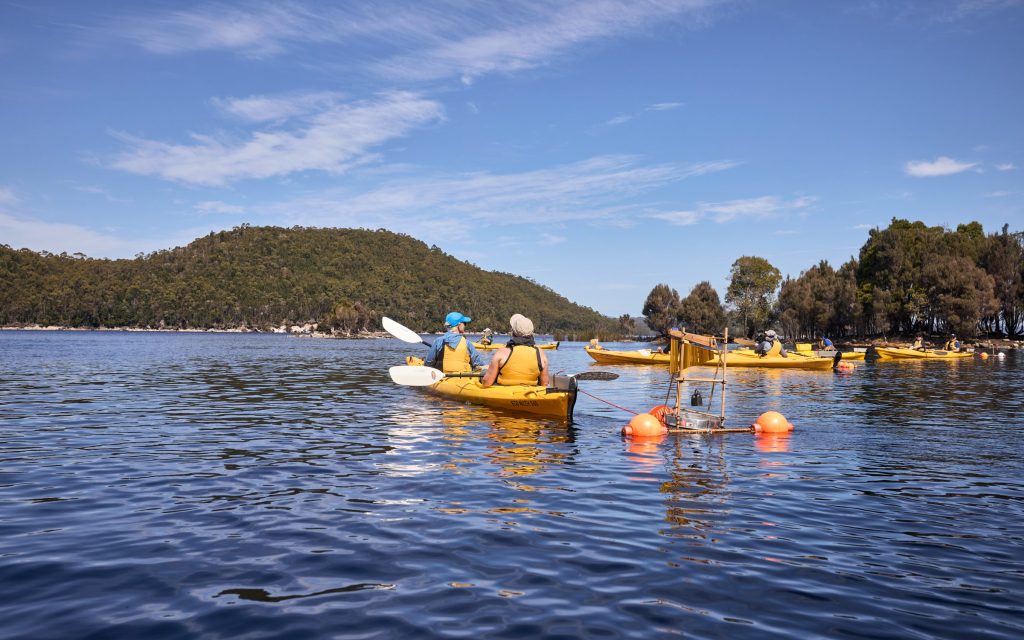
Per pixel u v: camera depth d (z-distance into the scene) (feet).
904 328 226.99
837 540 14.23
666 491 18.42
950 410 39.29
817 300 239.71
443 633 9.55
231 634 9.43
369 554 12.99
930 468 21.97
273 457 22.79
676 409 30.63
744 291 286.25
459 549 13.34
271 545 13.50
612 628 9.77
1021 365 100.94
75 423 30.45
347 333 433.89
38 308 540.52
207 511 15.99
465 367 42.22
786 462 22.76
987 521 15.80
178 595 10.89
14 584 11.28
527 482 19.35
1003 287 209.05
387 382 55.26
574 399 31.35
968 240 221.46
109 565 12.27
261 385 51.72
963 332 192.03
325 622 9.89
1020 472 21.40
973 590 11.48
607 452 24.27
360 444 25.49
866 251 239.30
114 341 216.13
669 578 11.87
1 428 28.73
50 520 15.14
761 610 10.51
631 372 78.84
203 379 57.11
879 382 63.52
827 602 10.87
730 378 69.26
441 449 24.56
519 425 30.89
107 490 18.02
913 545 13.94
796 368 87.30
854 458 23.66
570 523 15.24
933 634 9.70
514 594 11.05
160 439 26.32
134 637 9.31
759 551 13.44
